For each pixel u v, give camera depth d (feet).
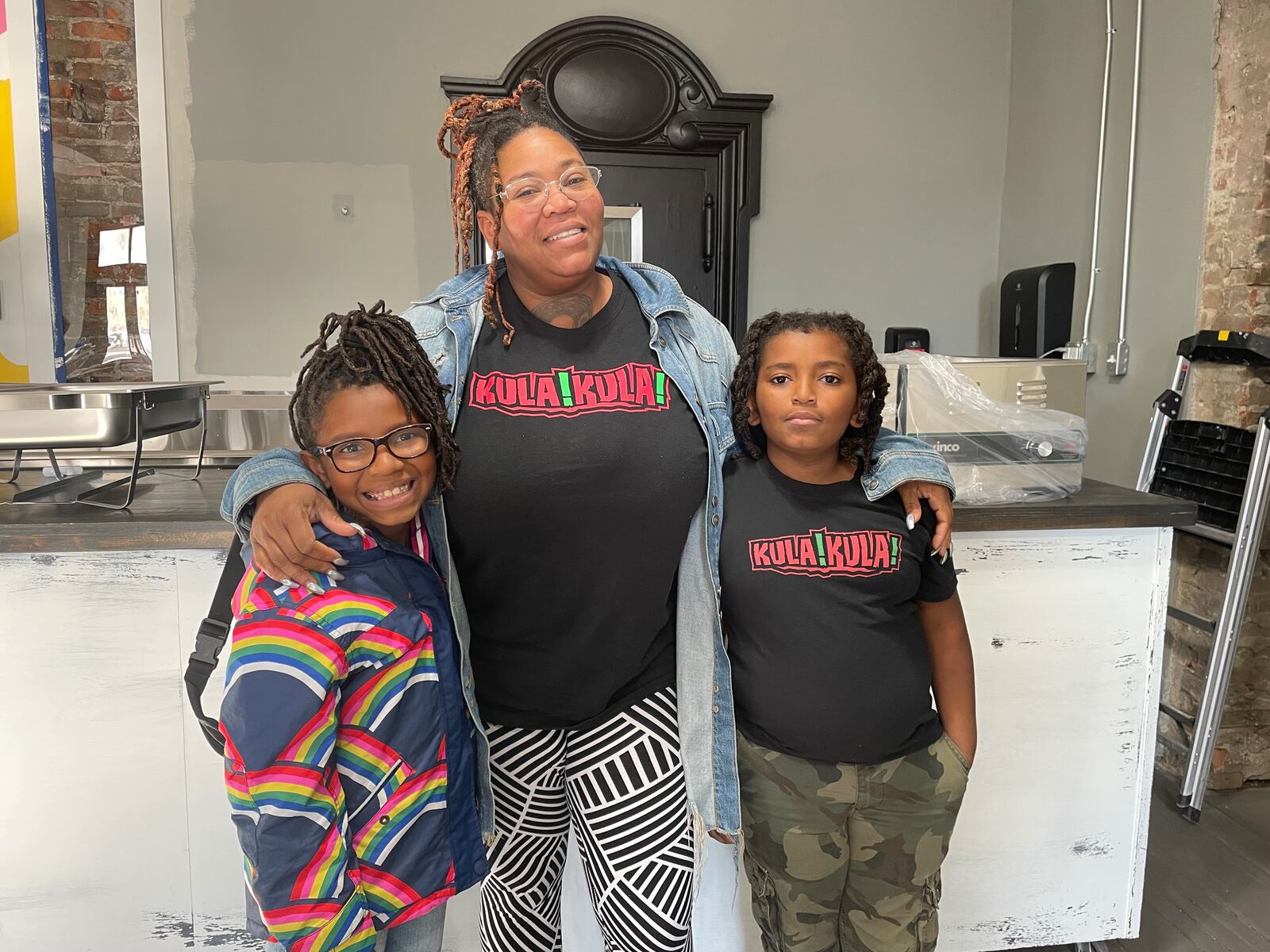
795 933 3.94
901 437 3.91
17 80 9.43
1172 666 8.01
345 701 2.98
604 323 3.54
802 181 10.84
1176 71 7.99
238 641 2.80
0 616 4.46
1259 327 7.29
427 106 10.03
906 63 10.84
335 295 10.11
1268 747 7.73
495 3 10.03
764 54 10.59
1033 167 10.44
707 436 3.58
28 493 5.00
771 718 3.75
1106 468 9.02
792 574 3.70
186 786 4.68
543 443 3.29
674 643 3.85
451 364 3.36
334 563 2.95
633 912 3.66
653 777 3.69
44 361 9.84
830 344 3.57
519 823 3.73
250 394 9.93
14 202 9.60
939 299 11.25
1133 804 5.35
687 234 10.72
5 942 4.71
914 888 3.92
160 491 5.27
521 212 3.23
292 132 9.84
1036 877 5.32
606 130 10.30
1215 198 7.54
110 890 4.72
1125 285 8.66
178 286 9.86
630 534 3.38
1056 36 9.93
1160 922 5.92
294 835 2.78
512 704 3.60
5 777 4.58
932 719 3.97
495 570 3.42
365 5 9.80
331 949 2.89
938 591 3.95
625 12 10.27
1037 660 5.13
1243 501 6.73
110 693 4.58
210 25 9.57
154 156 9.64
